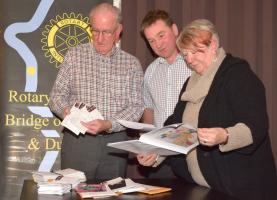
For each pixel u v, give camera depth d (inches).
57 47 130.0
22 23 128.3
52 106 110.2
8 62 127.9
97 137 109.7
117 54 114.0
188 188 82.2
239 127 77.7
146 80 123.8
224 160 82.7
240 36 140.3
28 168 128.6
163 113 120.2
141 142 78.5
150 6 135.4
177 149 77.9
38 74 129.2
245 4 140.1
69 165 110.6
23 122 128.6
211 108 84.5
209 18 138.6
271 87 140.6
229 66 85.3
